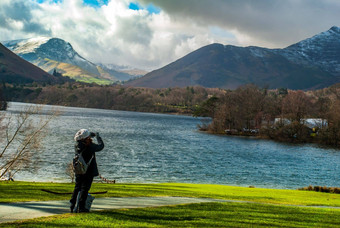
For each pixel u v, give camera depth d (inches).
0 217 319.0
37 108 1134.4
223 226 328.2
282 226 352.2
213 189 876.0
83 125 4503.0
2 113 1280.8
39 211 357.1
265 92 6520.7
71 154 1927.9
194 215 379.9
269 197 736.3
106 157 1982.0
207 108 5713.6
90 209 384.5
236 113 4940.9
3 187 596.4
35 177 1311.5
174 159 2084.2
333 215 462.0
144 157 2087.8
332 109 4407.0
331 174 1819.6
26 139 1104.2
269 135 4387.3
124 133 3880.4
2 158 1553.9
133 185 852.6
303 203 668.1
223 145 3238.2
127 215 350.6
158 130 4749.0
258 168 1919.3
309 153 2920.8
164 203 484.1
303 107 4694.9
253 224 351.9
